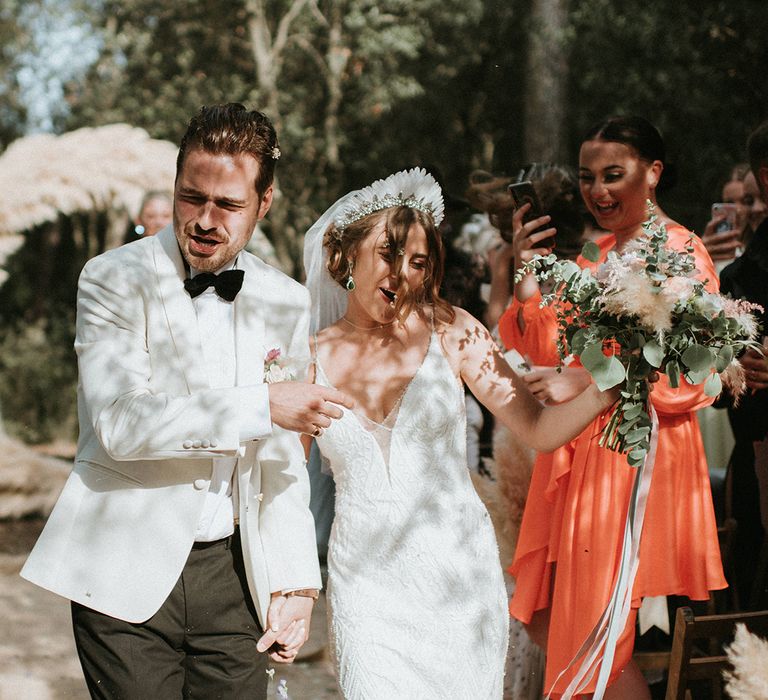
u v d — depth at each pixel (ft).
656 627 13.85
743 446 14.10
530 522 12.26
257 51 63.16
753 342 9.71
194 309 9.30
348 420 10.48
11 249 36.63
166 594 8.86
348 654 10.13
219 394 8.65
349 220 10.78
